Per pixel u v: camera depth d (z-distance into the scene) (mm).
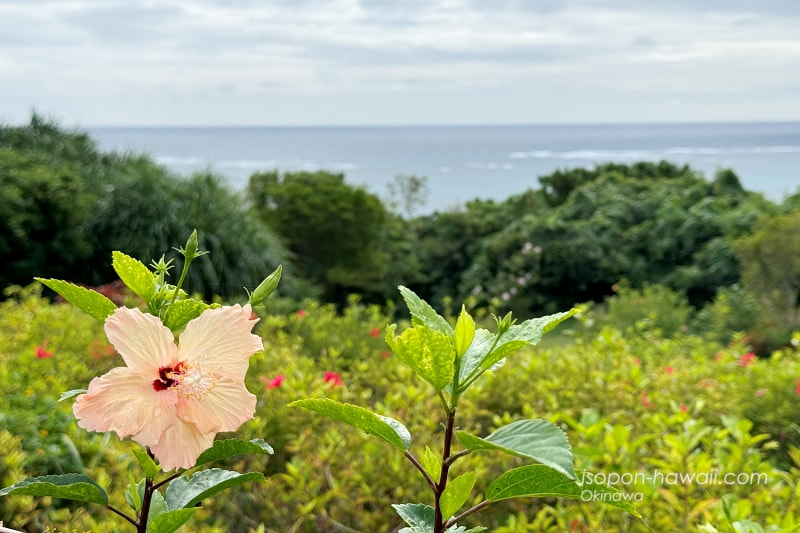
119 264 977
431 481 986
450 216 19094
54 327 4434
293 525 2701
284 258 11297
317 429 3305
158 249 9984
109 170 11531
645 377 3822
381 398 4207
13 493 943
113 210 10352
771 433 3490
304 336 5461
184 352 920
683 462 2398
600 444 2670
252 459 2975
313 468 2891
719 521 2082
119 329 881
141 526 978
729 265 13969
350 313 5938
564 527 2320
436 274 18281
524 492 962
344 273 15547
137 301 4270
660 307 9352
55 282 952
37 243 9602
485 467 2936
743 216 14828
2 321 4418
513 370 3961
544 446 800
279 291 10594
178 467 901
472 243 18500
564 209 18516
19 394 2836
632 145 169000
